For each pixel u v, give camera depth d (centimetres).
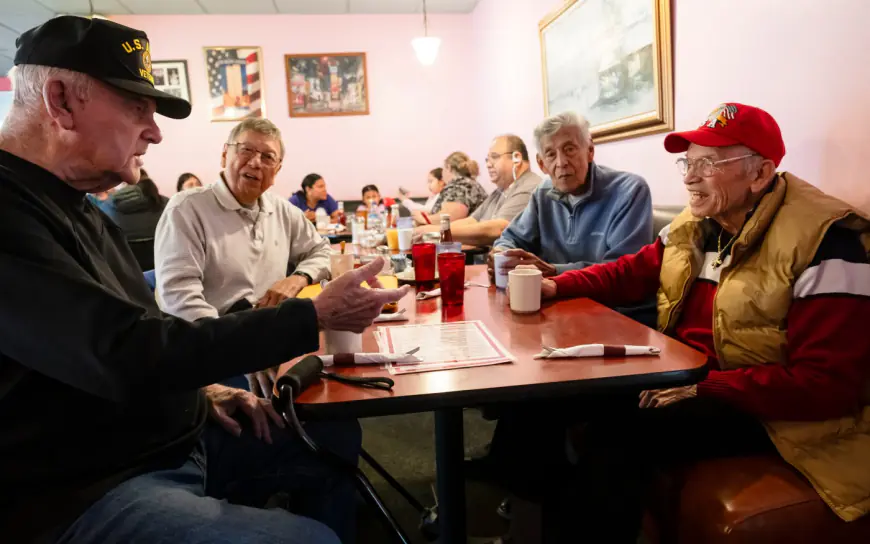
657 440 117
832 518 96
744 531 94
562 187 187
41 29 81
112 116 85
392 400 78
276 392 83
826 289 104
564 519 120
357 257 218
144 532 77
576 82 321
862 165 142
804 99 159
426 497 172
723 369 122
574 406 125
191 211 157
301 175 563
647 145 255
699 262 136
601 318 117
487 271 173
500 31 464
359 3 510
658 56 232
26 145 84
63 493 79
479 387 81
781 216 113
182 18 522
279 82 544
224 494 112
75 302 70
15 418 76
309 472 115
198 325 77
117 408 85
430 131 572
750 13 181
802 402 102
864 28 138
